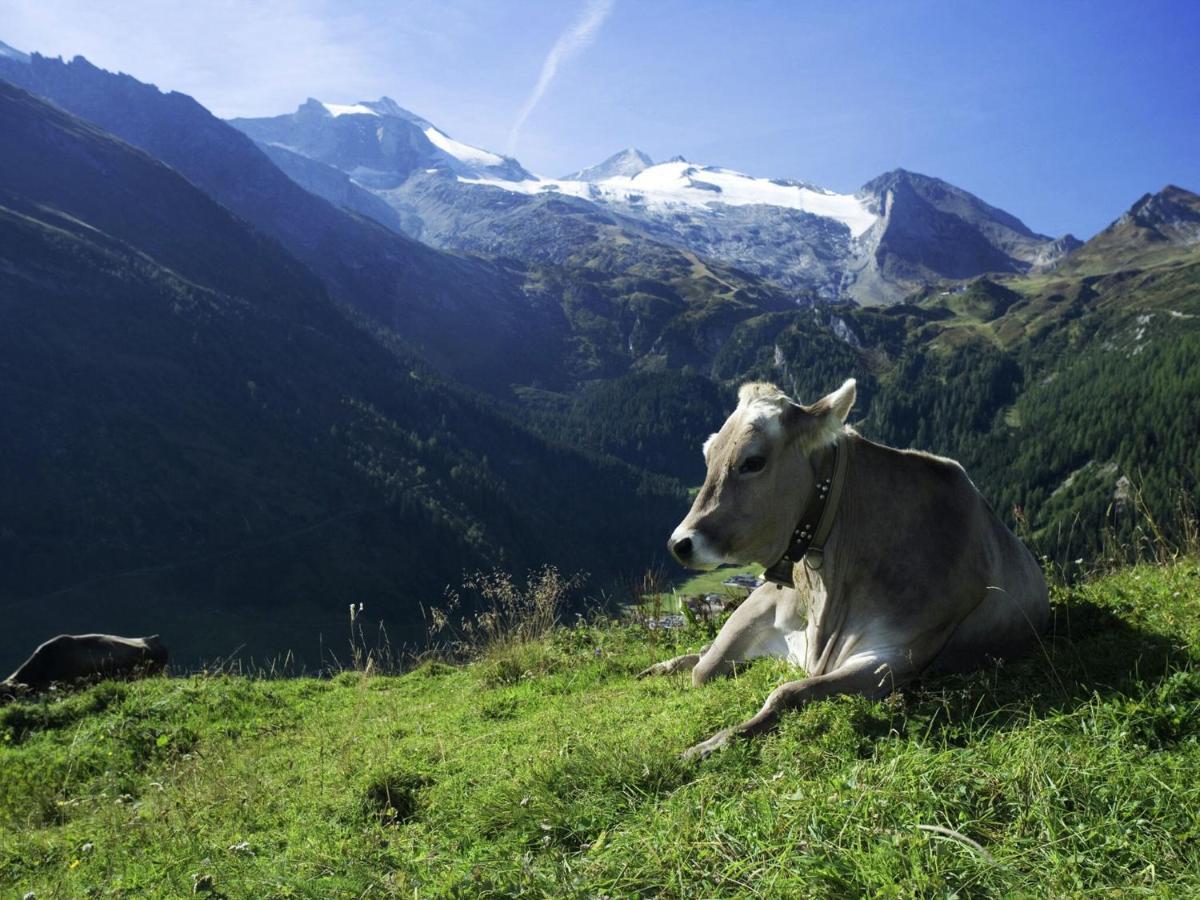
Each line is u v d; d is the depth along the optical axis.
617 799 4.48
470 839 4.47
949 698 5.06
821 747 4.59
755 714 5.28
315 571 130.38
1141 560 8.69
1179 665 5.14
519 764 5.34
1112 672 5.20
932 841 3.53
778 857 3.53
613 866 3.75
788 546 5.83
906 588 5.70
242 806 6.02
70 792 8.09
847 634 5.82
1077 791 3.80
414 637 117.62
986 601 5.88
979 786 3.88
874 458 6.02
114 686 10.94
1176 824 3.51
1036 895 3.19
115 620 112.44
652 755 4.79
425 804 5.24
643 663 8.69
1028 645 6.18
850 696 5.07
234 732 9.34
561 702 7.63
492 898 3.71
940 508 5.93
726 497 5.56
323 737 8.07
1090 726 4.42
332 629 117.94
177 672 13.91
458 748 6.40
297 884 4.16
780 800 3.98
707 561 5.52
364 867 4.22
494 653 10.05
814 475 5.80
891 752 4.45
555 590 10.95
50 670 12.23
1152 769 3.89
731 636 7.01
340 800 5.55
